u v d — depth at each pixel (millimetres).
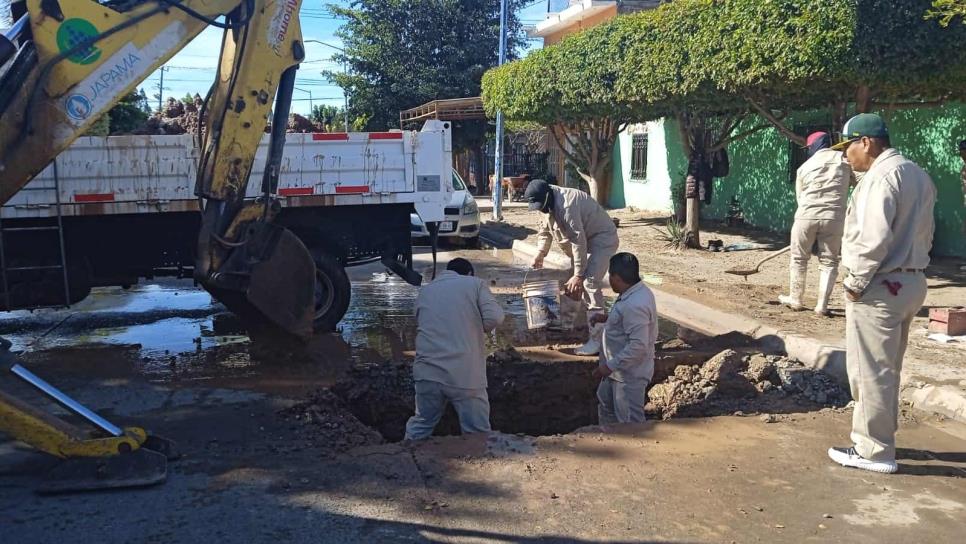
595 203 7184
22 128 5227
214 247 6477
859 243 4160
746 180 17094
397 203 8586
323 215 8430
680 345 7316
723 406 5973
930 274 10578
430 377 5000
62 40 5270
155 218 8062
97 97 5426
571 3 27500
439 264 13523
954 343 6957
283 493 4074
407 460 4512
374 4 30953
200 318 9172
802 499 4016
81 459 4168
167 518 3773
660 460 4539
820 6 8273
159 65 5691
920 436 5008
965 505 3957
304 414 5504
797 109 13047
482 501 3969
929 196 4145
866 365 4312
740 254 13375
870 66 8281
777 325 7656
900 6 8070
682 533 3643
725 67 9680
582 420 6773
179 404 5820
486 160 35656
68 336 8211
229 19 6312
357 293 10961
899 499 4023
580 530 3666
